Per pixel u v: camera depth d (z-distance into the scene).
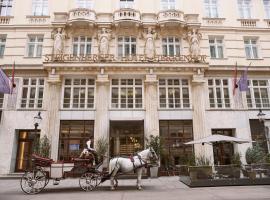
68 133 18.45
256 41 21.38
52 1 21.09
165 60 19.27
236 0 22.08
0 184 13.59
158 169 17.25
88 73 18.88
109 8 21.00
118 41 20.53
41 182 11.93
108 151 17.50
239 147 18.36
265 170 12.87
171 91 19.66
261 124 19.19
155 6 21.44
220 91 19.75
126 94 19.39
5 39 20.41
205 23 21.17
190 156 15.01
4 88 15.26
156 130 18.22
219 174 12.60
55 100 18.47
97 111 18.39
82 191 10.77
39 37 20.50
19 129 18.27
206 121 18.80
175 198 8.92
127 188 11.63
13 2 21.12
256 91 19.92
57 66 18.48
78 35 20.45
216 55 20.66
